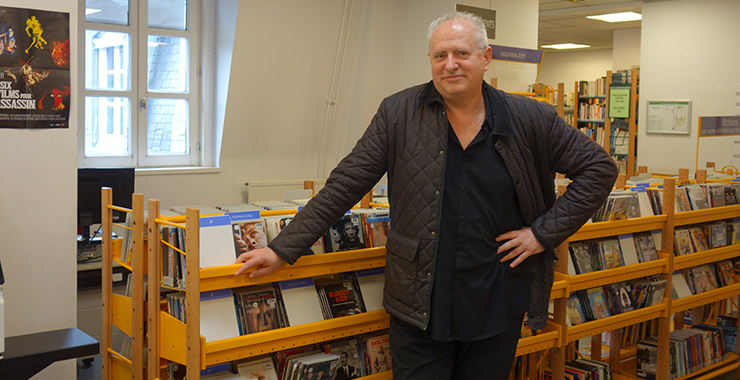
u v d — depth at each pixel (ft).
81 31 18.19
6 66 8.78
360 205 10.22
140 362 7.67
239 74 19.81
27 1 8.91
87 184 14.01
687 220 12.68
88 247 14.58
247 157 21.29
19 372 6.91
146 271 7.82
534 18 23.32
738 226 14.20
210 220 7.19
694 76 25.31
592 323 10.83
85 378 13.32
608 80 28.09
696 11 25.13
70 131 9.43
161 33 19.80
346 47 21.71
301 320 7.78
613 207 11.04
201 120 20.94
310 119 22.07
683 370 13.42
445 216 6.96
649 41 26.63
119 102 19.29
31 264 9.22
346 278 8.58
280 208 9.04
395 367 7.41
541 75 48.93
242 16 19.04
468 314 7.01
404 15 22.36
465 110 6.96
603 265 11.04
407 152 7.04
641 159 27.17
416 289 6.97
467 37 6.55
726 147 24.32
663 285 12.16
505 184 7.04
